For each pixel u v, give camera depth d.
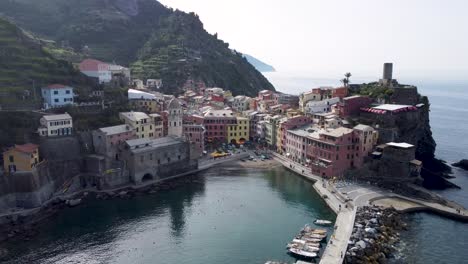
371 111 187.75
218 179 170.25
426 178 172.12
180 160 177.88
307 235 111.94
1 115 149.25
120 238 115.31
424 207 134.38
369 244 104.69
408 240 112.75
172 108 189.00
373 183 155.50
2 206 129.62
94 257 104.44
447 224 123.56
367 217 121.44
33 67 184.62
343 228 115.06
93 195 149.50
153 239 114.69
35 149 138.88
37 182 135.50
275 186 160.12
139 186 159.50
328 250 101.81
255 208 137.00
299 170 175.62
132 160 160.50
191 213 133.25
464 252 106.00
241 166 188.75
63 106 171.25
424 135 199.25
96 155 160.12
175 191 155.50
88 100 182.88
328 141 165.50
